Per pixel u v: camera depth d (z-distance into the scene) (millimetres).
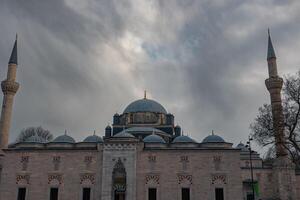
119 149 69125
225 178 67312
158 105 97062
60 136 77062
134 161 68312
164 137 86562
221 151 68938
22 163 69875
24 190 68500
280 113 54844
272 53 85312
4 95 83812
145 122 93125
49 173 68812
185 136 77375
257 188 79125
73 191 67625
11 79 84938
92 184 67875
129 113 94625
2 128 80250
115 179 68375
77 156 69625
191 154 69000
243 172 81000
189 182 67375
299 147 54250
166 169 68250
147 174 68000
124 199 68625
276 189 76312
